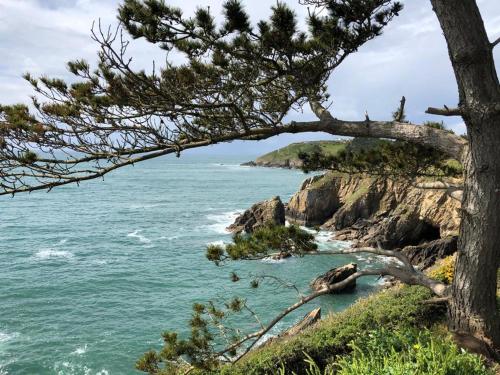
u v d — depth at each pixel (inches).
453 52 286.2
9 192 277.6
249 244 343.0
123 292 1307.8
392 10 313.1
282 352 387.5
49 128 283.3
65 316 1107.9
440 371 222.2
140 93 281.9
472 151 301.1
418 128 320.8
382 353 269.0
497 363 289.4
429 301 358.0
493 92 288.2
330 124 333.4
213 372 375.6
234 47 304.7
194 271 1529.3
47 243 1993.1
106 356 897.5
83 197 3956.7
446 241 1493.6
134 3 268.5
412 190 1862.7
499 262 313.9
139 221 2632.9
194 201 3671.3
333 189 2347.4
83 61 286.5
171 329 1036.5
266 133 323.6
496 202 297.1
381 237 1782.7
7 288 1312.7
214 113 323.6
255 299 1192.8
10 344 937.5
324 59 323.9
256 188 4805.6
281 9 275.0
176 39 282.8
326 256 1667.1
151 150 300.4
